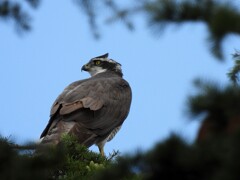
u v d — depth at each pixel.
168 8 5.56
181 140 5.42
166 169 5.55
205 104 5.32
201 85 5.45
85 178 11.04
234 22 5.27
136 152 5.74
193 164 5.23
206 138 5.28
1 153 6.38
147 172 5.70
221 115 5.31
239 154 4.86
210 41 5.37
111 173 5.80
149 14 5.65
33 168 6.42
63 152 7.12
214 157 5.12
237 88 5.37
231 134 5.05
